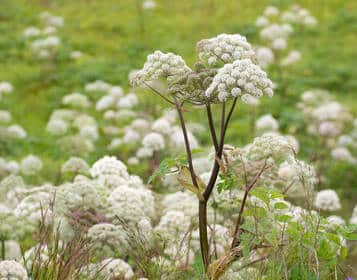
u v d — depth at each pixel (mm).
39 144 13375
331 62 18297
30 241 6680
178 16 20891
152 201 7051
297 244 5082
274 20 20375
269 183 6352
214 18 20609
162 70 4980
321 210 8547
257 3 21641
